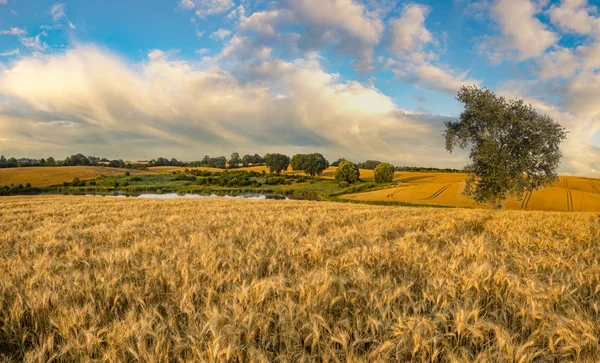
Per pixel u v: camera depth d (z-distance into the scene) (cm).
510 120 2617
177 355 306
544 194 6544
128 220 1394
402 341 305
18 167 14962
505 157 2569
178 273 521
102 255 655
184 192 11038
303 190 11112
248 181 13275
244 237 891
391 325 340
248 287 411
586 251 644
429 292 416
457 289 448
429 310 402
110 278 487
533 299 376
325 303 395
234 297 399
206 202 2812
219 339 291
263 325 339
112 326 347
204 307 397
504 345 295
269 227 1105
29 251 773
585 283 464
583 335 302
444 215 1670
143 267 542
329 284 428
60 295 427
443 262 552
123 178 13862
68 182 12150
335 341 319
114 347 312
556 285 428
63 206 2181
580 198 6203
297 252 686
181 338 316
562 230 1034
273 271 584
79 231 1070
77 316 361
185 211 1881
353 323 356
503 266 500
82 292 438
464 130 2795
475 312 336
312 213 1731
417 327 314
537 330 319
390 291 411
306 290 411
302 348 321
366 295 411
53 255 724
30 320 392
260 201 3111
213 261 565
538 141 2514
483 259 612
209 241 786
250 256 622
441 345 324
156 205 2350
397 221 1276
